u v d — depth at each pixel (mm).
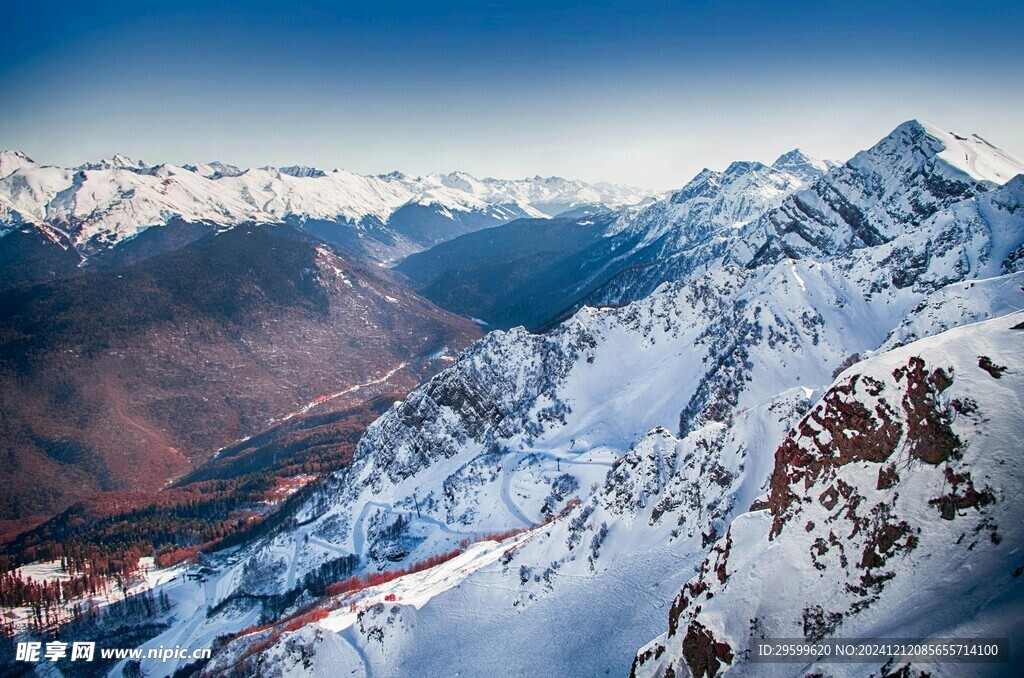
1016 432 40250
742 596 49438
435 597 110938
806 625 44344
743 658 45750
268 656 107812
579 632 83688
